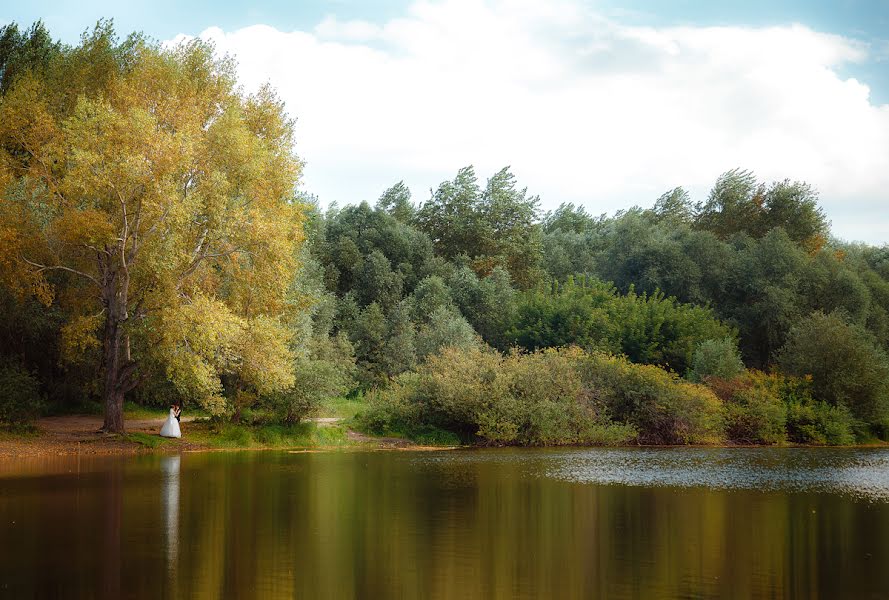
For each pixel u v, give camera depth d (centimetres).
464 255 7569
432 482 2414
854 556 1498
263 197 3406
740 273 6825
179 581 1233
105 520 1698
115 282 3244
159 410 4284
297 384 3606
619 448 3850
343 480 2416
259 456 3112
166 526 1645
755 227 8388
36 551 1412
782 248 6800
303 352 3950
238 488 2195
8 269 3022
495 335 6144
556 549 1518
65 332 3039
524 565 1386
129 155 2912
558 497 2152
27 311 3538
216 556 1397
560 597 1188
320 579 1264
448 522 1761
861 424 4684
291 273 3478
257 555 1416
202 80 3591
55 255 3162
